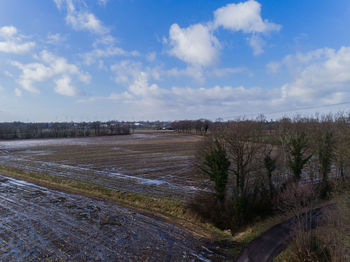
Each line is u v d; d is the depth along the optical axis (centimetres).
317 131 3309
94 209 2659
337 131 3123
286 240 1923
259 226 2270
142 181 3947
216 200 2544
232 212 2439
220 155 2470
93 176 4269
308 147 3184
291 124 3494
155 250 1841
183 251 1836
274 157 2869
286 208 2462
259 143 2608
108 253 1770
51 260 1653
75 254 1739
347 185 2770
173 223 2356
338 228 1825
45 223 2258
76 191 3316
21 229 2119
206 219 2469
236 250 1848
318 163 3331
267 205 2694
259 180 2672
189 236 2092
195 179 4025
